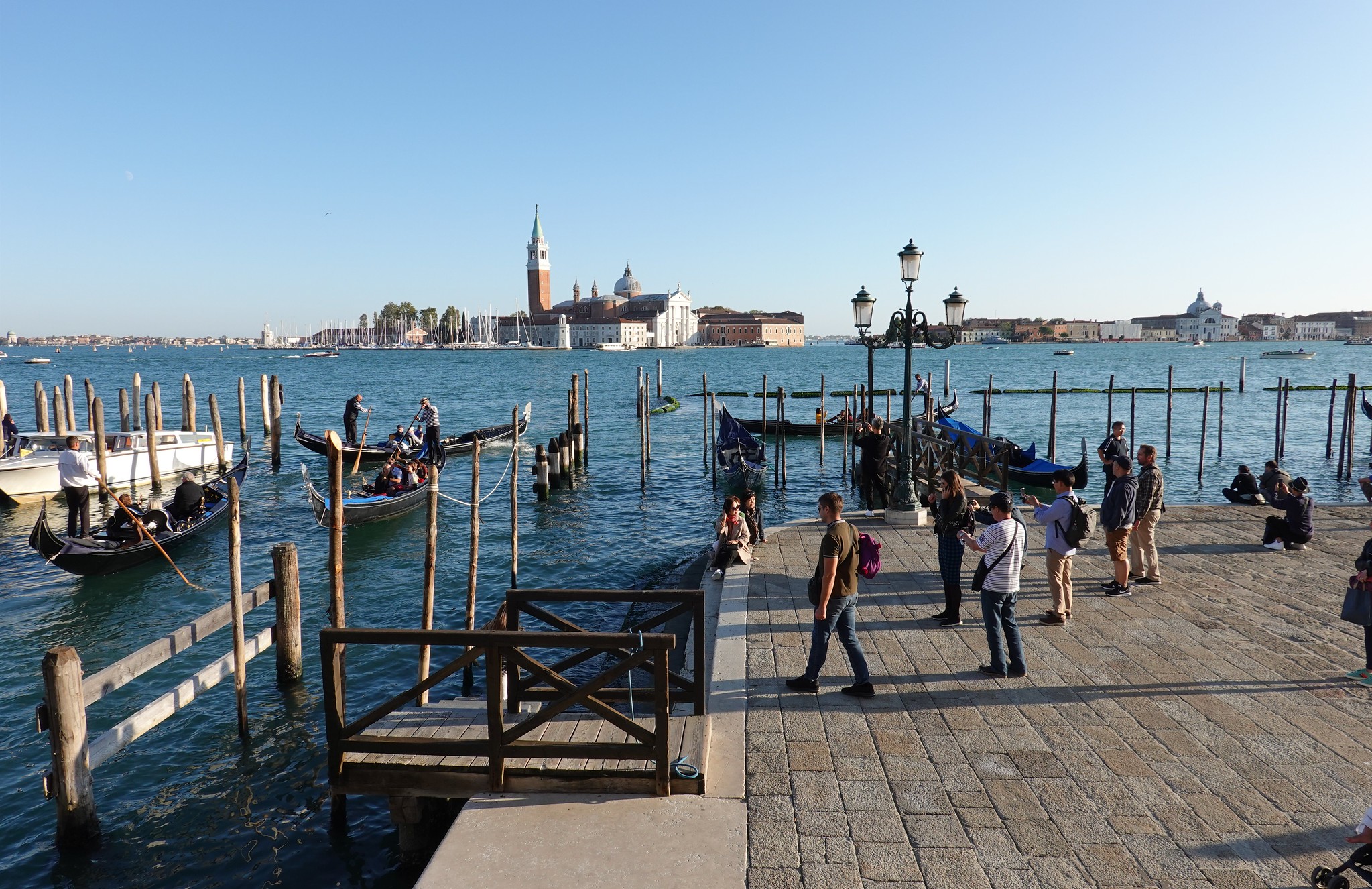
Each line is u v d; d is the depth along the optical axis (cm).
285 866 766
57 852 782
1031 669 823
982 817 570
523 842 552
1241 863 516
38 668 1252
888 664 844
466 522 2261
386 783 638
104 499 2491
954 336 1511
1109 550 1059
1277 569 1184
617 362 15262
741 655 868
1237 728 693
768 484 2964
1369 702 739
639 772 611
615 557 1888
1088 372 10731
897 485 1538
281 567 1108
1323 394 6731
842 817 573
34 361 14388
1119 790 602
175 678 1195
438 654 1263
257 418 5394
